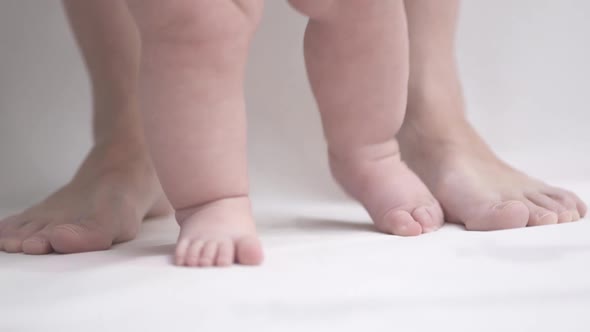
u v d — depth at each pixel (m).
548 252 0.72
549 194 0.89
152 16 0.71
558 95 1.35
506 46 1.36
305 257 0.72
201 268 0.69
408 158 0.98
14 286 0.67
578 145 1.33
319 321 0.60
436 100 0.99
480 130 1.34
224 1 0.72
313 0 0.81
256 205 1.08
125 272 0.69
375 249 0.74
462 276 0.67
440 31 1.00
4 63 1.24
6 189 1.19
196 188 0.74
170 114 0.73
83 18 0.97
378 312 0.61
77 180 0.93
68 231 0.79
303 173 1.22
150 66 0.73
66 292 0.65
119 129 0.97
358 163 0.88
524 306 0.62
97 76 0.98
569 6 1.35
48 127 1.26
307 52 0.86
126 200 0.88
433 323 0.60
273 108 1.27
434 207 0.86
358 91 0.85
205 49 0.72
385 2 0.82
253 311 0.62
